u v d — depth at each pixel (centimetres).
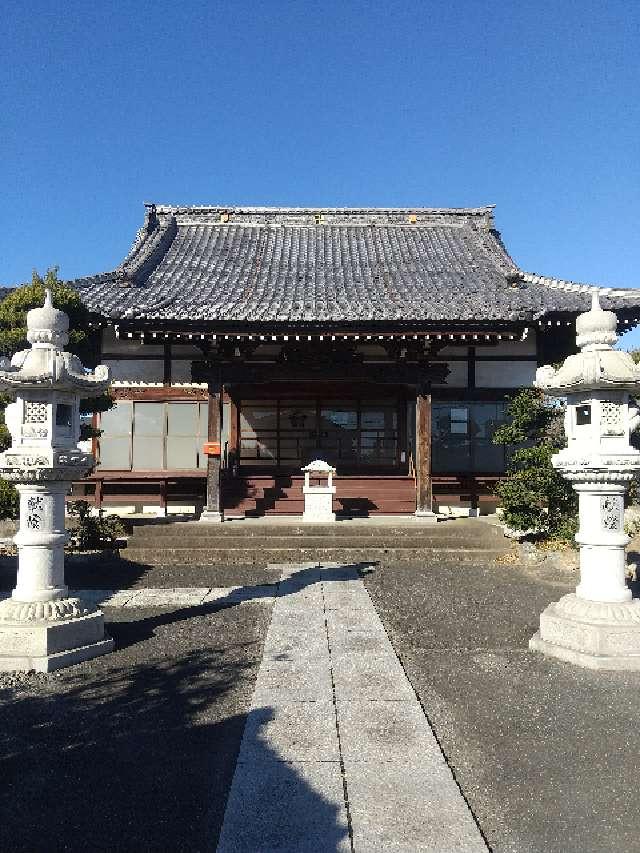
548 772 375
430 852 292
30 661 560
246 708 473
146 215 2230
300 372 1475
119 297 1567
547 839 307
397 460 1803
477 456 1658
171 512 1625
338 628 697
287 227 2305
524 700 489
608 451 623
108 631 696
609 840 306
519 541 1178
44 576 627
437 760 385
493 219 2286
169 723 447
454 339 1435
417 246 2175
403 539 1211
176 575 1022
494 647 630
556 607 633
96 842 306
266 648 623
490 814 329
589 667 562
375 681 528
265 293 1642
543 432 1207
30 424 628
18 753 402
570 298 1625
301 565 1110
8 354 1096
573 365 632
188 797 347
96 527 1205
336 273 1886
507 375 1688
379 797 341
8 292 1516
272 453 1809
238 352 1644
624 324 1614
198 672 555
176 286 1719
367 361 1661
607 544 617
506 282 1791
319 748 401
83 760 392
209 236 2230
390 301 1573
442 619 739
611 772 375
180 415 1634
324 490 1388
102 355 1658
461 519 1467
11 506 1071
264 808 329
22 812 334
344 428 1817
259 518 1451
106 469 1611
